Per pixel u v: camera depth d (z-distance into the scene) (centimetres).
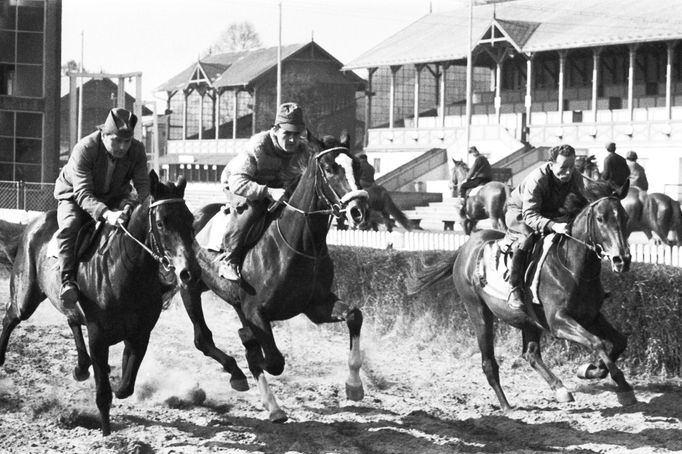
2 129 4794
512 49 5016
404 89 6788
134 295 790
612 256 858
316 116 6738
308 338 1377
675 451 784
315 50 6725
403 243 2172
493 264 958
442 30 5766
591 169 1622
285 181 909
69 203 827
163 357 1197
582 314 902
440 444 813
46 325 1414
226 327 1454
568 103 5212
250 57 7112
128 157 828
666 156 4394
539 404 961
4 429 852
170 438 823
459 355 1233
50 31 4878
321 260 865
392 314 1377
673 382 1045
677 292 1066
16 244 986
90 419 878
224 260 883
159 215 750
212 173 6706
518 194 944
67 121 9700
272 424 877
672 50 4497
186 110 7112
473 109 5634
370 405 951
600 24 4847
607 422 879
